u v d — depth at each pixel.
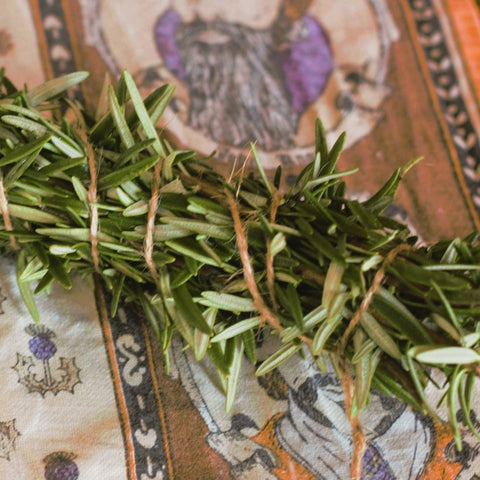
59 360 0.60
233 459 0.60
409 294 0.57
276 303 0.58
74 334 0.61
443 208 0.69
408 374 0.57
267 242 0.57
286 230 0.57
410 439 0.60
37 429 0.59
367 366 0.57
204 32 0.71
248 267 0.57
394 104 0.71
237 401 0.61
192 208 0.57
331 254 0.56
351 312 0.57
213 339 0.57
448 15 0.73
